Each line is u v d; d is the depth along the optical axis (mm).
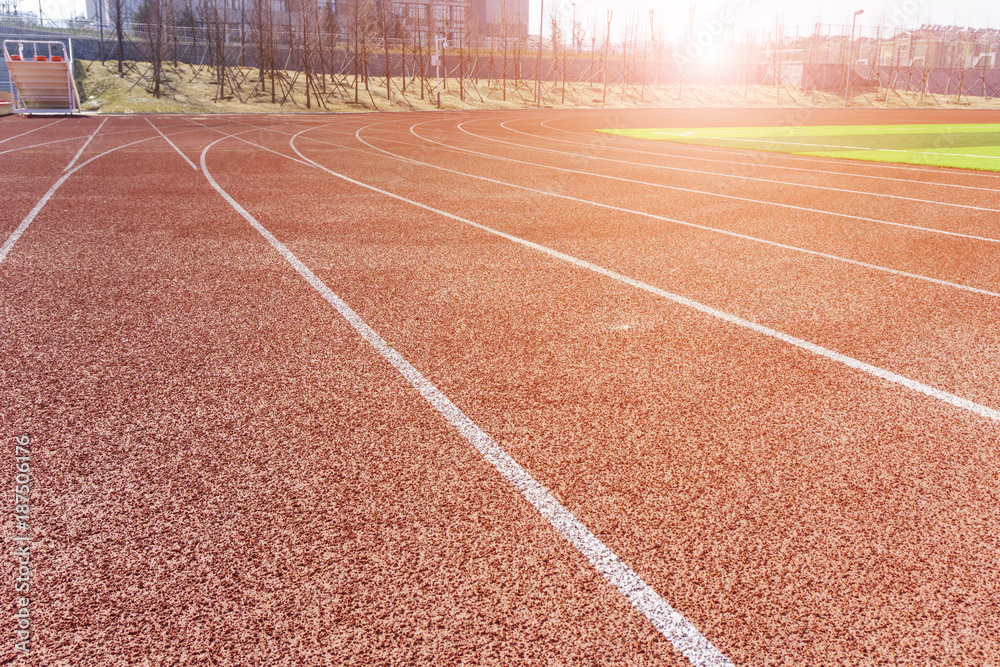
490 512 2604
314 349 4203
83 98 36188
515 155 17266
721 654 1962
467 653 1948
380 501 2664
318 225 7930
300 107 42062
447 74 61906
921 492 2777
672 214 9070
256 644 1969
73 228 7500
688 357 4156
